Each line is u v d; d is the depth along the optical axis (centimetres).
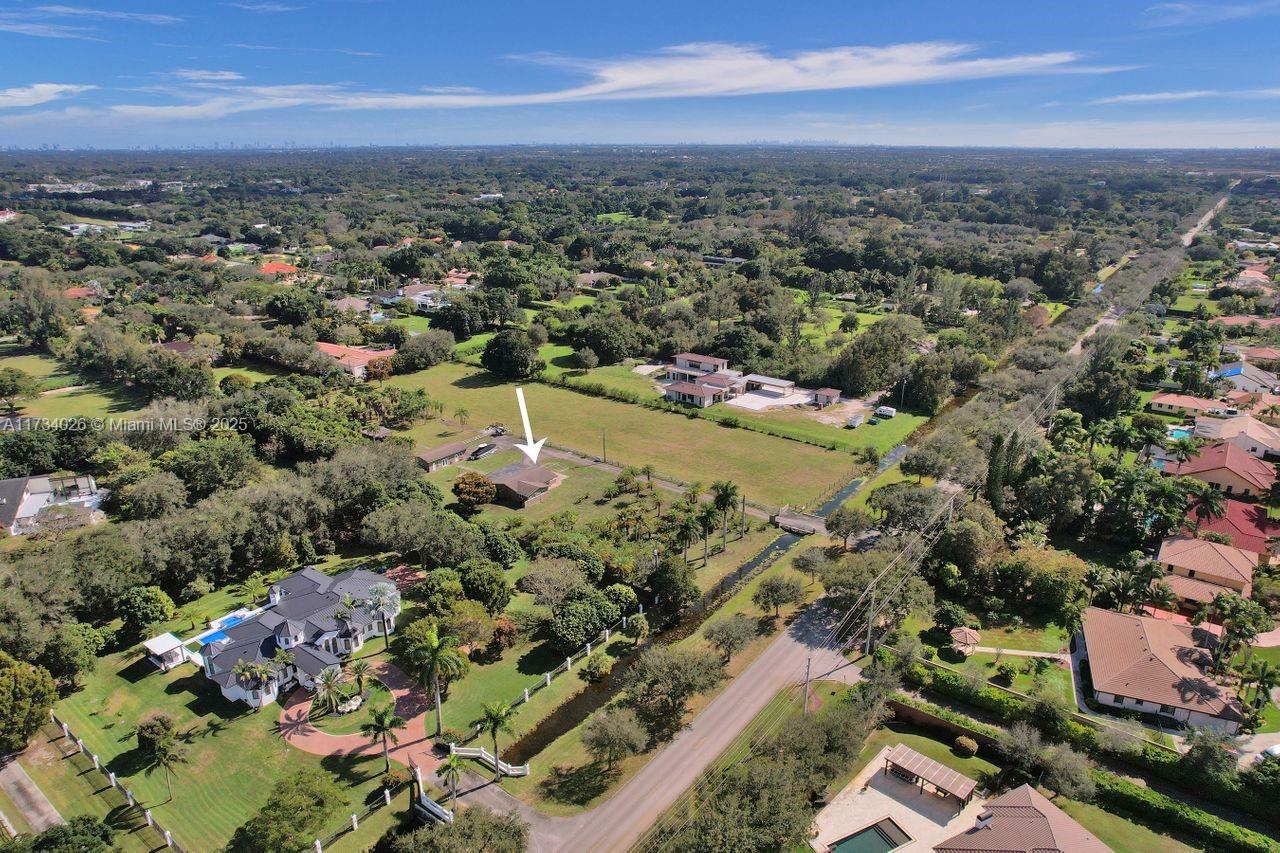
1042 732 6881
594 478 12600
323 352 17900
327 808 5794
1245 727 6788
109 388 16712
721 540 10606
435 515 9950
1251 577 8769
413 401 15162
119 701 7438
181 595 8944
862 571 8394
